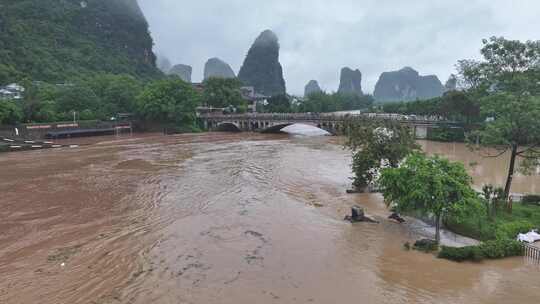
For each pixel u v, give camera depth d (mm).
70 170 55875
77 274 24281
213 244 29062
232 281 23359
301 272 24688
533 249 26281
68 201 40125
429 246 28094
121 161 63625
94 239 29969
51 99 108562
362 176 44500
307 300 21328
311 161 64375
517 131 35969
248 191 44438
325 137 105688
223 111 146375
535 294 21938
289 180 50281
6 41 143125
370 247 28766
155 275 24125
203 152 74625
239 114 131500
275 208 38125
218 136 107438
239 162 63062
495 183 50469
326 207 38688
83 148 79250
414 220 34719
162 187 46000
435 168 29312
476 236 29828
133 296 21625
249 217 35312
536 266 25422
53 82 139625
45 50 159375
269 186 47000
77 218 34906
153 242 29375
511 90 39812
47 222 33844
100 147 81000
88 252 27578
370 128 43344
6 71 125062
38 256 26922
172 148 80312
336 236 30953
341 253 27672
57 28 183125
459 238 30219
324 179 51094
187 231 31672
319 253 27641
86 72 162000
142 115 118250
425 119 104375
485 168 60812
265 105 178000
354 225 33531
